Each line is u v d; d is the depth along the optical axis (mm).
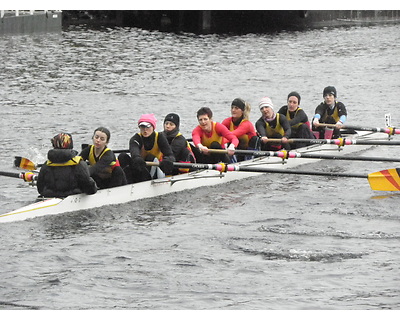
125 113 103500
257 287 42844
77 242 49781
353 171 74375
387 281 43562
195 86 127500
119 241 50312
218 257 47531
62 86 124000
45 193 55469
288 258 47406
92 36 194875
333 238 51344
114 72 140750
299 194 63938
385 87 128375
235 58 163375
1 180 66438
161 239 50969
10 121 94938
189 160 63125
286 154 67062
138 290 42469
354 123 100062
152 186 61000
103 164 57375
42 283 43062
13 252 47594
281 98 119438
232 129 69875
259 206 59844
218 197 62469
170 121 62469
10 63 145500
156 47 178375
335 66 153375
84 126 93938
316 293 42062
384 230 53281
